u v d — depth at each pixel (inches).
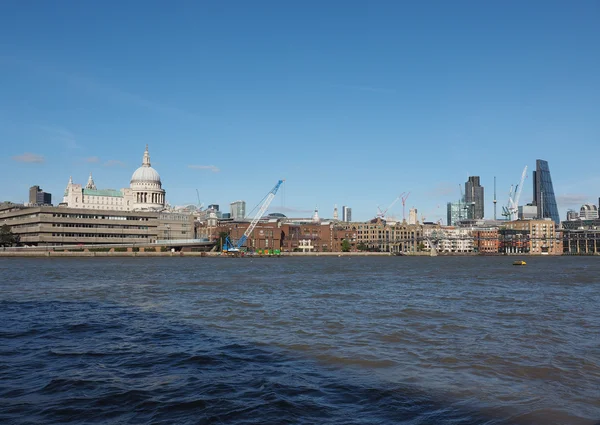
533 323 1798.7
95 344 1391.5
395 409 869.8
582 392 978.7
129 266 6456.7
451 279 4409.5
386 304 2362.2
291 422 805.9
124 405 879.1
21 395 929.5
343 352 1300.4
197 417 823.7
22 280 3850.9
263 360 1208.8
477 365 1175.0
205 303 2365.9
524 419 833.5
